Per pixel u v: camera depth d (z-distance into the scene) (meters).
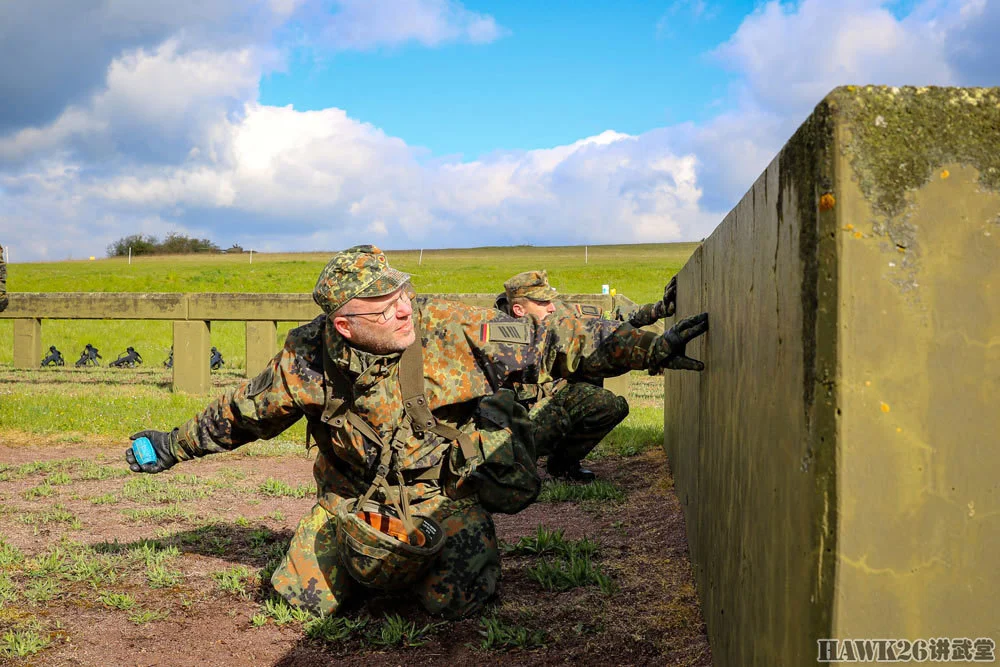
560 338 3.01
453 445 3.20
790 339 1.50
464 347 3.08
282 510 4.89
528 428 3.34
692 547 3.48
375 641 3.00
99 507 4.88
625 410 5.30
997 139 1.28
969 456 1.27
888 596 1.26
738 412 2.18
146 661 2.85
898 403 1.27
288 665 2.84
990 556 1.26
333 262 2.94
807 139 1.39
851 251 1.27
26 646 2.89
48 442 7.02
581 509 4.77
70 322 19.77
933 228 1.27
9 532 4.31
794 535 1.45
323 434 3.34
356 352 2.97
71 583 3.56
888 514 1.26
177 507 4.87
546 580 3.48
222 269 47.59
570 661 2.77
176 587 3.54
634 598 3.27
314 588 3.23
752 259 1.97
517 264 54.84
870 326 1.27
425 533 3.15
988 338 1.27
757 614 1.80
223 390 10.08
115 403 8.45
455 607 3.16
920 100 1.28
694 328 2.94
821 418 1.30
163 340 17.17
